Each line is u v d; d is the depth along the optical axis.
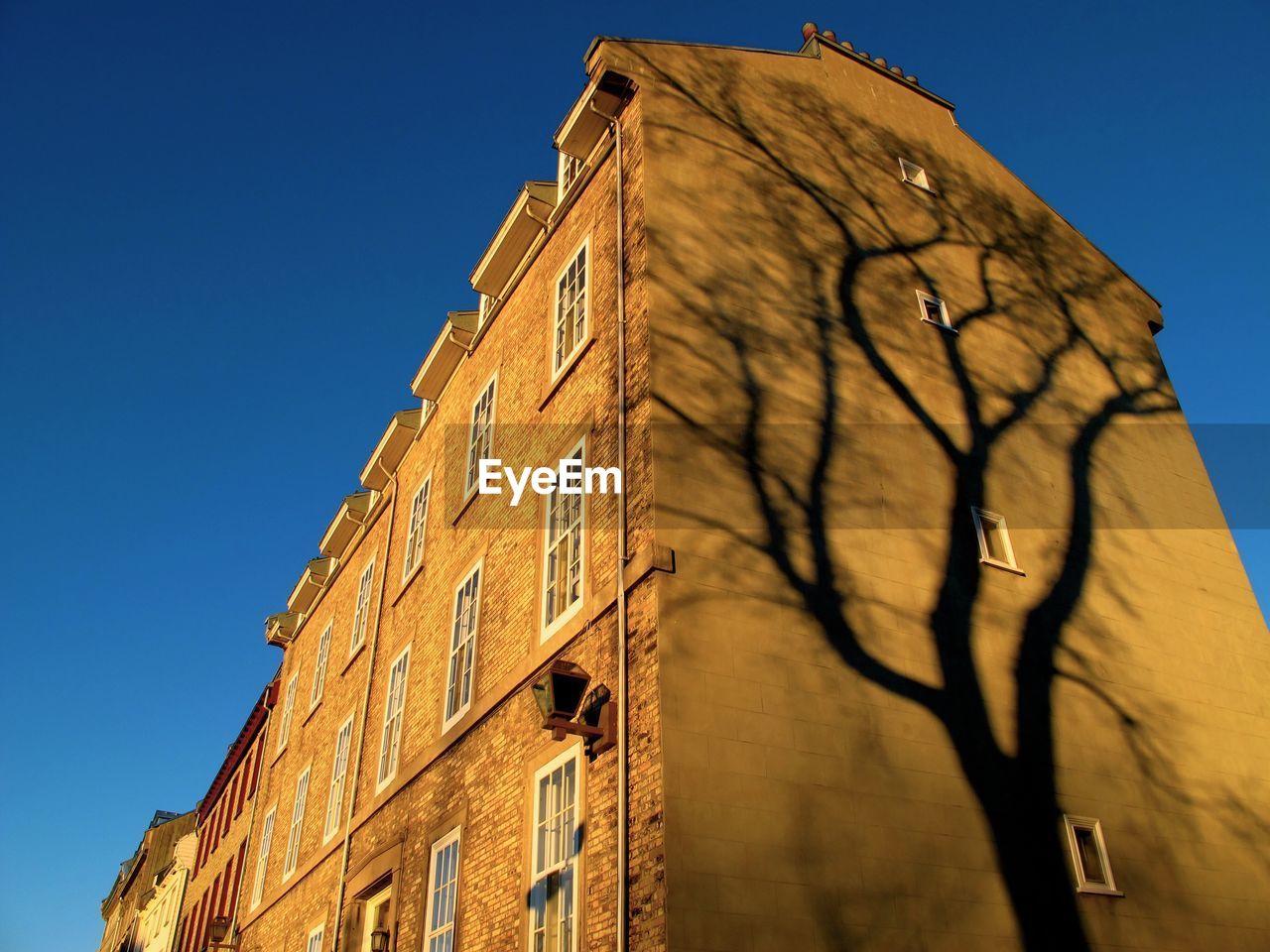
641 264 11.44
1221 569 14.35
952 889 9.31
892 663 10.22
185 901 35.53
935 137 16.06
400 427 19.95
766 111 13.86
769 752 8.98
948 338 13.62
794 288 12.32
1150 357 16.36
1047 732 10.92
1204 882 11.06
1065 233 16.78
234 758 30.67
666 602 9.20
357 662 19.73
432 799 13.72
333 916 16.33
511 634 12.75
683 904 7.92
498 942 10.64
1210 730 12.39
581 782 9.74
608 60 12.69
